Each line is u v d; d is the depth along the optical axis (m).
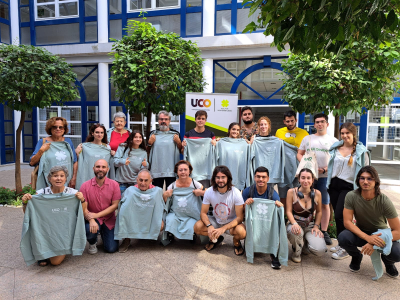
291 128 4.42
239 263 3.21
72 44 9.52
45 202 3.02
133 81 4.30
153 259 3.28
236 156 4.14
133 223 3.50
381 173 7.73
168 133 4.45
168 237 3.68
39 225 3.00
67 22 9.56
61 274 2.91
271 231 3.17
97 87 9.75
